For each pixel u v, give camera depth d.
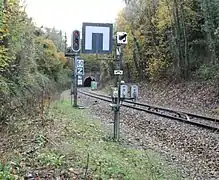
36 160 9.11
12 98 20.48
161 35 54.09
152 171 9.90
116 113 15.11
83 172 8.44
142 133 17.62
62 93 63.69
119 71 14.98
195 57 44.81
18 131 13.80
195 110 30.12
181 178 9.85
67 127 16.23
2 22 15.11
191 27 45.41
